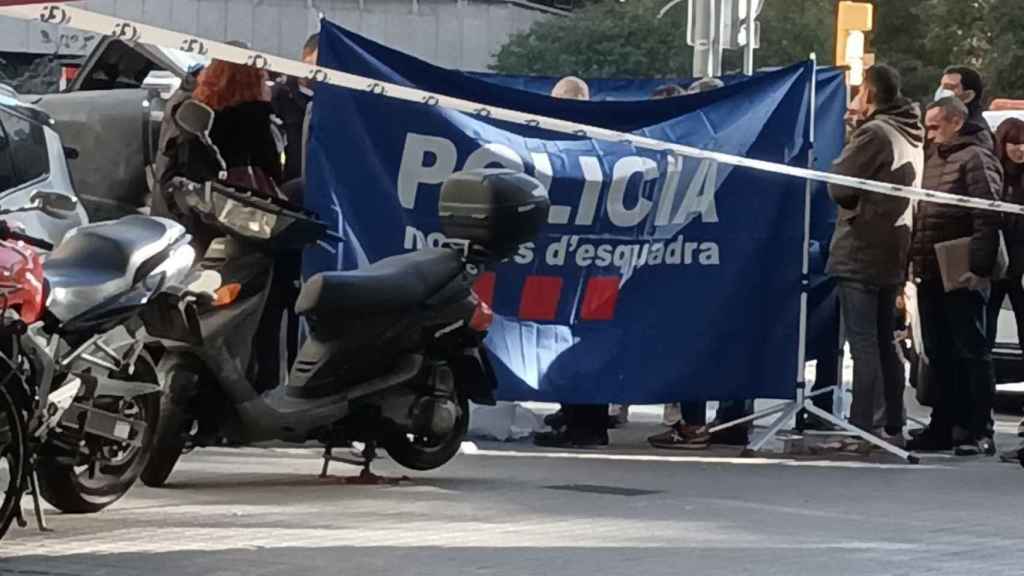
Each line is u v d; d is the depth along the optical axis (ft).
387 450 32.37
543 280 36.81
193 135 31.91
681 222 37.32
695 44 55.62
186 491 30.45
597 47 131.75
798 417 40.22
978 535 27.91
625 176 36.96
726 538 27.09
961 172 38.29
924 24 136.67
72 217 36.94
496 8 153.28
